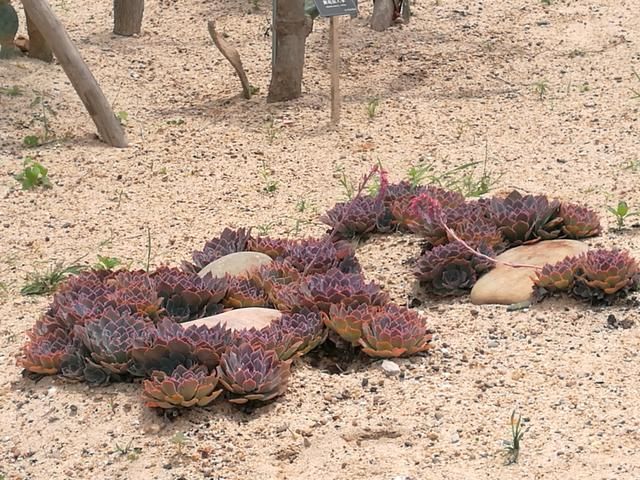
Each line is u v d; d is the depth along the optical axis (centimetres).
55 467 480
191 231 751
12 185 835
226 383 501
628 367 513
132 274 611
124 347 529
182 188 829
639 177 780
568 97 983
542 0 1267
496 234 641
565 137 887
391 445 472
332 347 562
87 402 521
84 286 592
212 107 1004
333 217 703
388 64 1095
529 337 552
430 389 511
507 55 1109
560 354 532
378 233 702
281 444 479
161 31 1218
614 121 914
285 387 514
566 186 775
